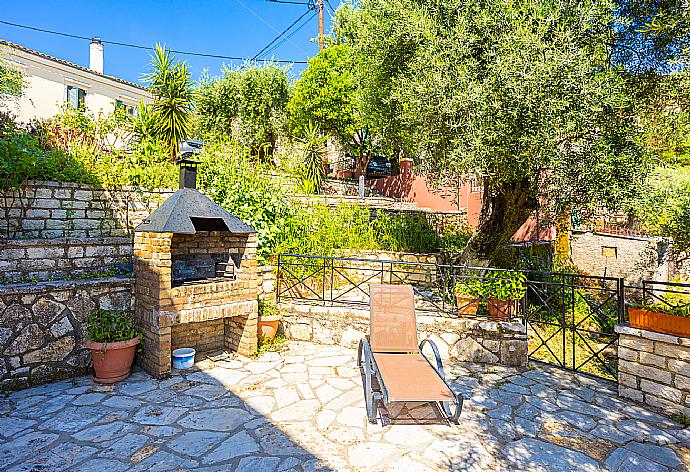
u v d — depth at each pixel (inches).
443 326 236.7
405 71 259.1
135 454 133.3
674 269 457.7
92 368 201.9
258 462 130.4
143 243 206.7
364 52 288.4
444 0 233.1
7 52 469.1
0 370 174.6
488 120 192.4
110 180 265.0
